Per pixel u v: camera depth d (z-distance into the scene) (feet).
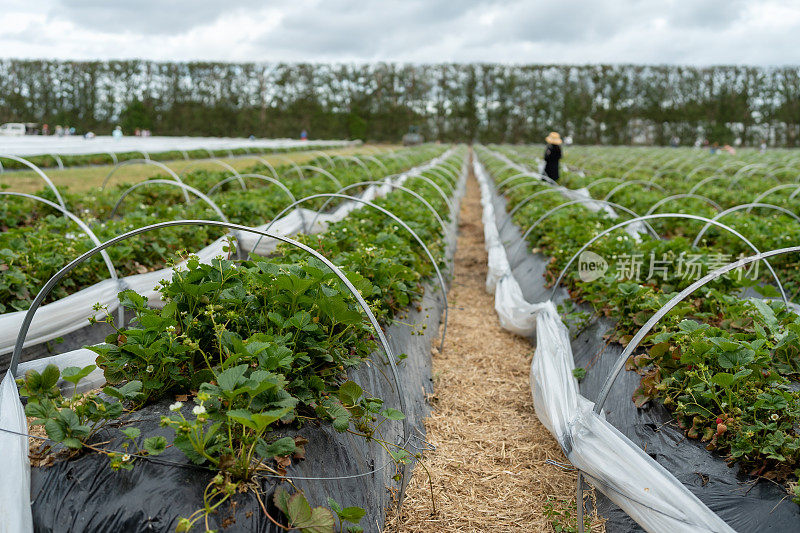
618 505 10.35
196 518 7.78
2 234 18.90
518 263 28.40
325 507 9.19
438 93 180.14
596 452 10.84
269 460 8.91
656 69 171.12
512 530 11.32
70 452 8.89
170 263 11.70
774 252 11.07
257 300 11.67
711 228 25.99
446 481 12.79
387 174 51.72
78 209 31.24
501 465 13.48
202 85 168.14
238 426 9.14
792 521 8.59
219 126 171.12
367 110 179.42
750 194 41.65
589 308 18.72
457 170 69.56
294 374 10.55
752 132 170.81
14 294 15.49
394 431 13.23
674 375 11.82
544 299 22.02
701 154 103.81
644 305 14.73
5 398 9.88
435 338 20.76
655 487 9.52
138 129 159.02
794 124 167.84
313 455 9.62
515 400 16.79
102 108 163.84
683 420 11.21
